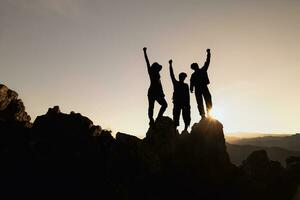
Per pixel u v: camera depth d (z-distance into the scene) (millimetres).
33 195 18984
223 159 20516
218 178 19844
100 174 19766
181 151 20516
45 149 21562
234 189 19984
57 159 21062
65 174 20109
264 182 23250
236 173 20938
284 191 22625
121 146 20234
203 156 20250
